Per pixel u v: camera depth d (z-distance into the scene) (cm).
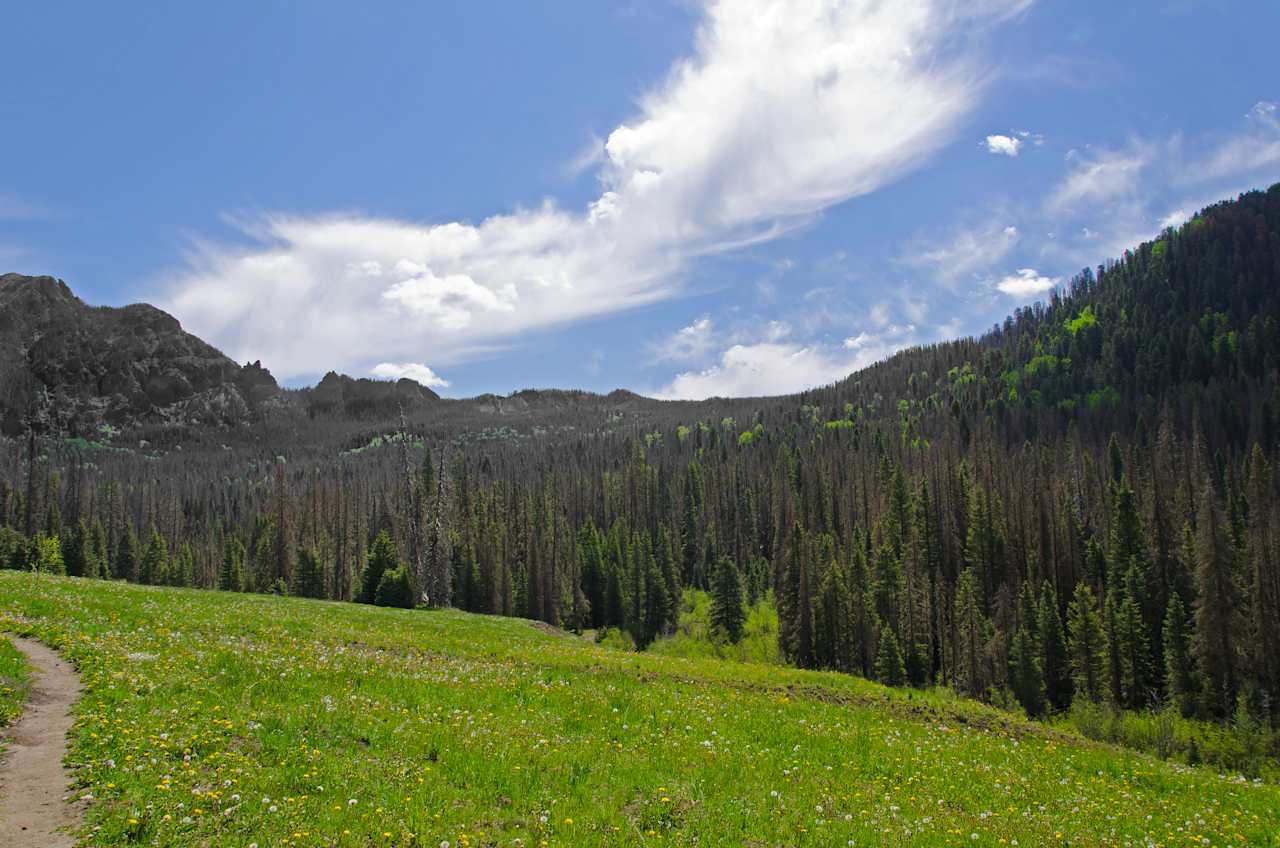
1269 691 6650
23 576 4203
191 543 14325
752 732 2058
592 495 16238
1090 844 1363
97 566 11244
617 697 2298
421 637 3603
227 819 1095
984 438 15738
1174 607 7762
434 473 13650
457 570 10225
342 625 3650
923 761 1939
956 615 8638
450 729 1688
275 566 11350
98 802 1135
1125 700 7412
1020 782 1842
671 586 12462
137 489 18288
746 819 1321
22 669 1794
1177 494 10881
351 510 13538
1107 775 2128
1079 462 13738
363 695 1917
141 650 2197
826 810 1430
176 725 1484
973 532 10206
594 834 1185
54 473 14875
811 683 3088
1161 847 1426
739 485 16262
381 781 1323
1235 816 1798
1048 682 7938
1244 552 8706
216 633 2777
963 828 1380
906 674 7862
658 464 18625
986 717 2905
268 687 1875
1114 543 9138
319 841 1045
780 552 12400
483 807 1270
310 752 1416
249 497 18838
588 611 11550
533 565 11125
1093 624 7888
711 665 3356
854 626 8575
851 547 11269
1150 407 18975
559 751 1605
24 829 1040
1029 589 8575
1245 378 19088
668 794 1402
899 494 11281
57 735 1430
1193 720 6631
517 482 16088
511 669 2795
